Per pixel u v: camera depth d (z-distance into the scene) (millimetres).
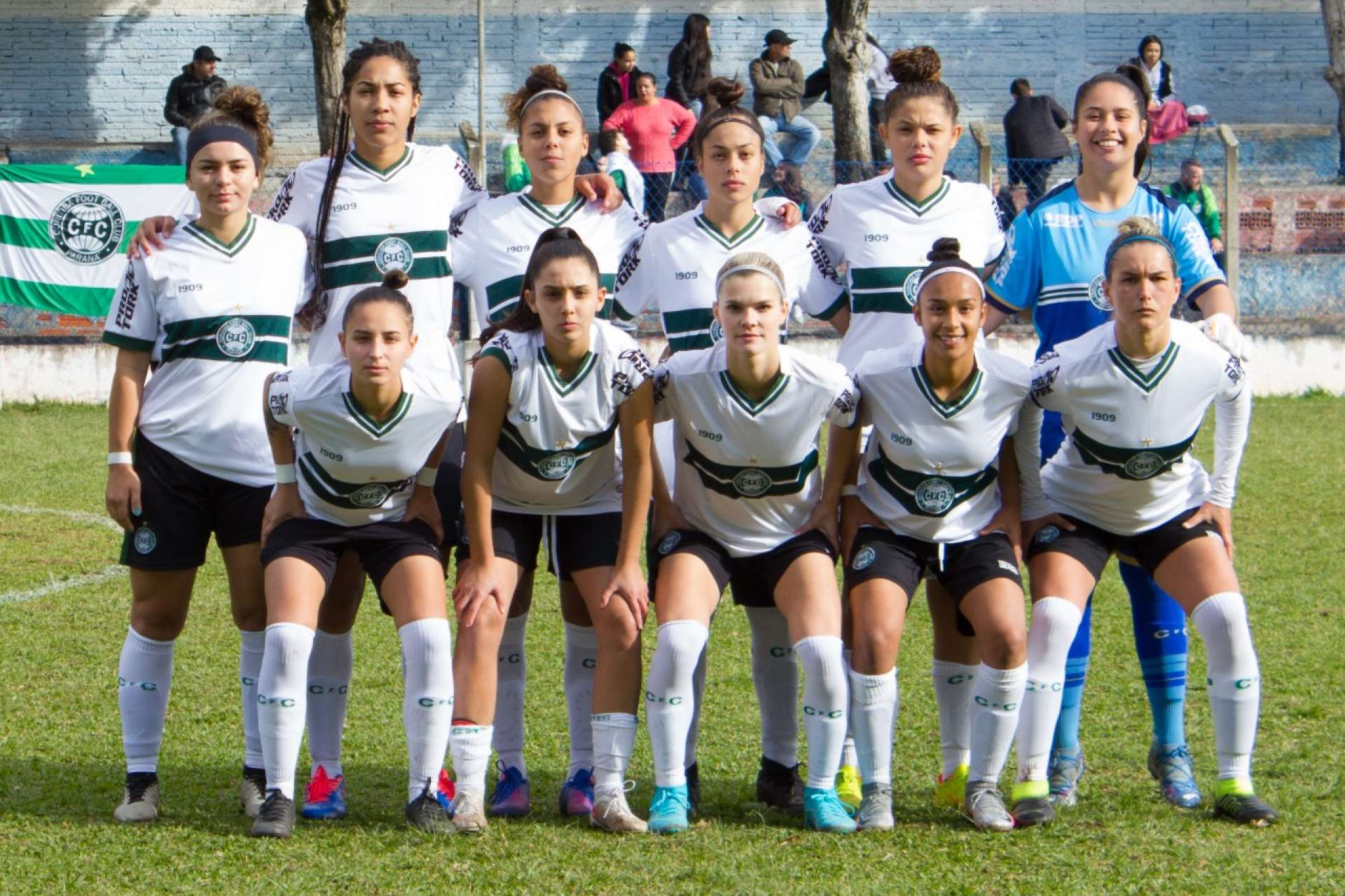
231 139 6223
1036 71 26594
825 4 25703
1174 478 6156
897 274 7117
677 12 25906
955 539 6176
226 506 6289
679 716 5934
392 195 6824
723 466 6055
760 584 6223
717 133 6785
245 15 25578
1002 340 18297
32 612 9633
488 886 5309
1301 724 7383
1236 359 6059
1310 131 23875
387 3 25453
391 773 6816
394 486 6008
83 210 17109
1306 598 9961
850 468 6305
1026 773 6090
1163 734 6516
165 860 5578
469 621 5957
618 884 5328
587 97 25953
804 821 6082
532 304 5973
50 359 18156
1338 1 23062
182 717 7625
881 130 7336
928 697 7992
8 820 6055
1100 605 9938
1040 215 6828
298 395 5820
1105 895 5238
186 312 6211
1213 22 26781
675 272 6977
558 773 6887
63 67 25516
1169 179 22234
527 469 6043
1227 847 5723
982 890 5277
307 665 5879
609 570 6102
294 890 5262
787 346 6137
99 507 12758
